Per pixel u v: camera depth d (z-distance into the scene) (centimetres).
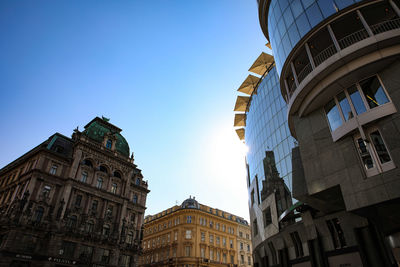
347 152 1531
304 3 1894
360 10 1572
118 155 5219
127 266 4656
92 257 4103
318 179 1638
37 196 3881
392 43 1404
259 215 3459
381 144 1389
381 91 1430
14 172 4688
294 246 2503
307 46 1814
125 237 4744
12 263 3325
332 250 1955
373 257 1598
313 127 1792
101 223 4422
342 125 1577
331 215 1978
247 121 4494
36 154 4331
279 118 3159
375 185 1337
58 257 3700
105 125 5534
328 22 1677
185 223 6303
